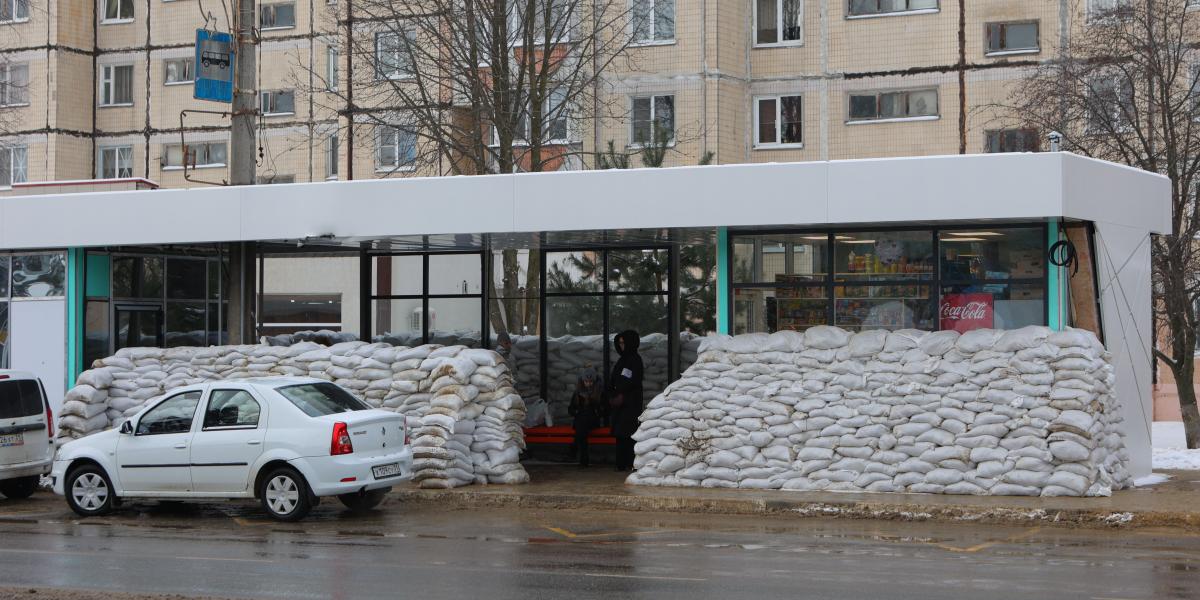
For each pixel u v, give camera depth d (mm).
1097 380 15289
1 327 21250
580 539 13180
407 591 10031
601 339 19953
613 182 16859
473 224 17531
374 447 14984
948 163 15492
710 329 27984
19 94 46281
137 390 18500
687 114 35938
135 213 19469
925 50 36312
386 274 20688
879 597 9578
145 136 46438
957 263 16625
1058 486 14891
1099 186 16109
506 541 13055
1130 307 17188
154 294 21906
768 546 12547
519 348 20438
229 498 14930
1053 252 16078
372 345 18109
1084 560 11492
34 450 17344
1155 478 17141
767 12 37562
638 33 36094
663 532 13695
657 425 16812
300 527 14344
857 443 15766
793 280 17250
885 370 15906
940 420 15500
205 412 15203
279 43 44688
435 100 35125
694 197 16500
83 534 13969
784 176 16125
